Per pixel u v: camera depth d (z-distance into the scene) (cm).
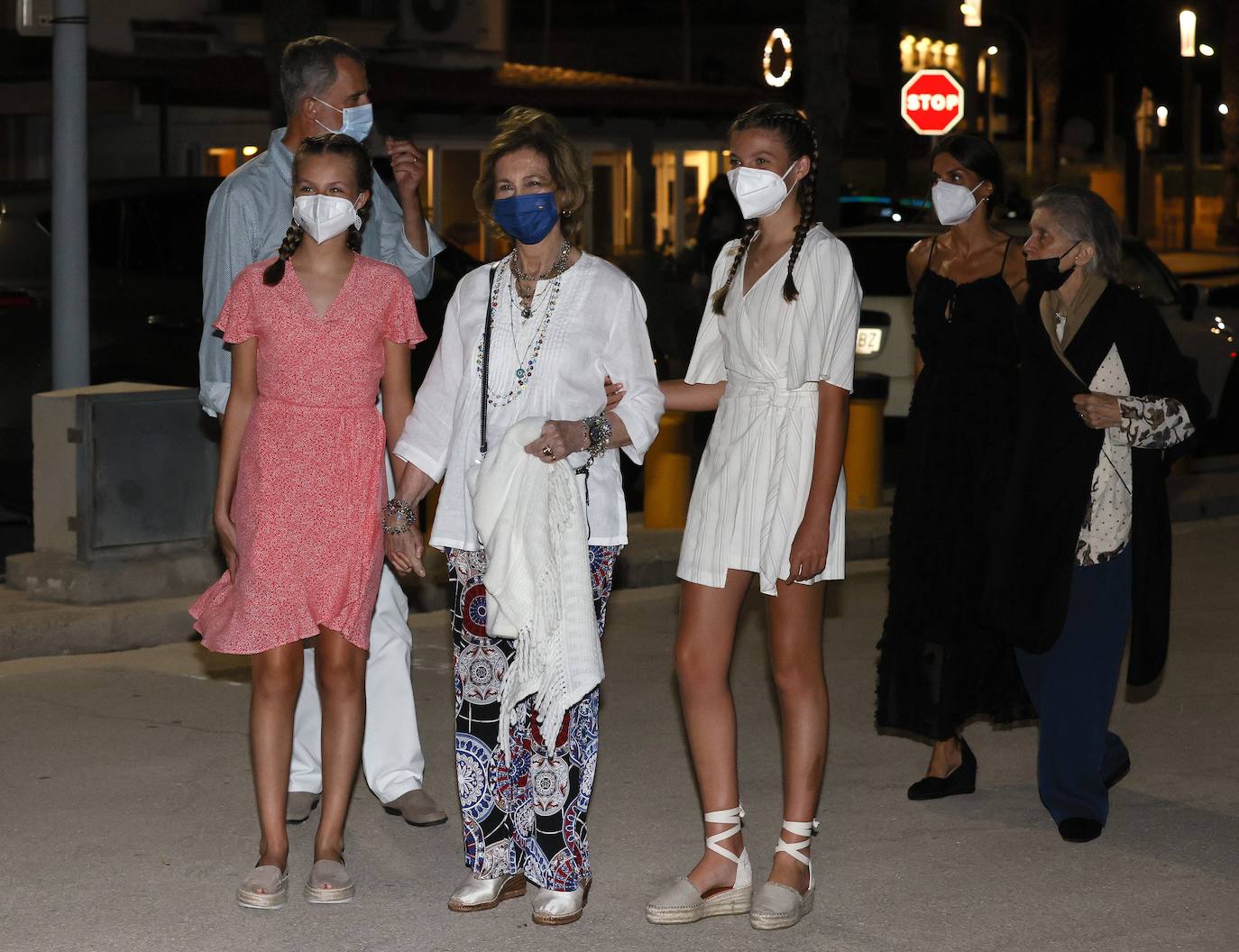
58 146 929
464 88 2291
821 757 501
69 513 830
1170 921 498
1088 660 566
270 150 561
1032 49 4900
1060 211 557
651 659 809
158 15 2342
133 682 746
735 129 487
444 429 496
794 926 492
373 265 502
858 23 4459
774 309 486
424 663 796
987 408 582
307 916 497
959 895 518
